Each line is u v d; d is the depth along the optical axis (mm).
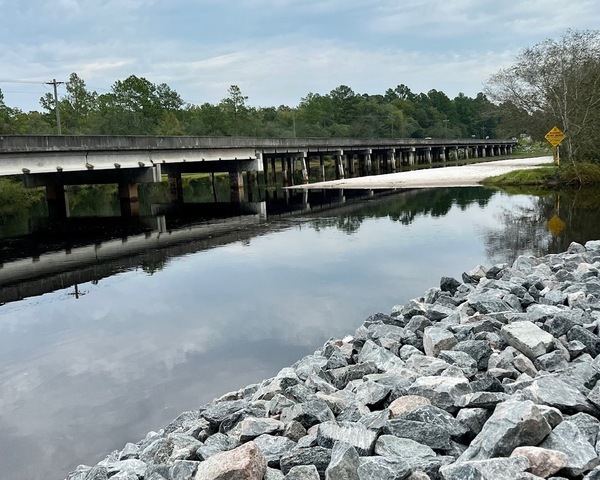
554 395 4777
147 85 105000
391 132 133875
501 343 6777
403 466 3930
